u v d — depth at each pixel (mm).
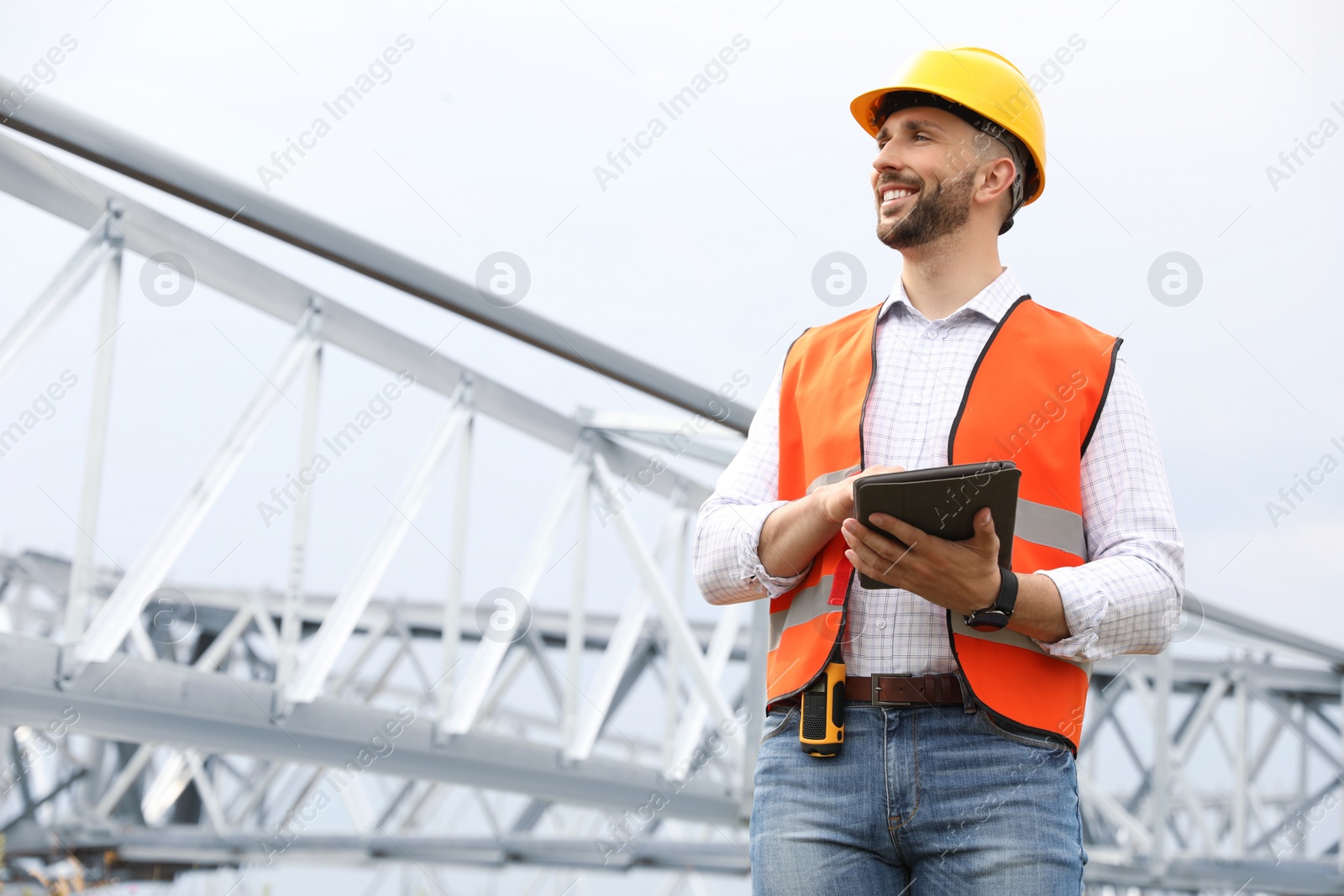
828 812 1931
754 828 2023
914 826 1872
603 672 9547
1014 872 1793
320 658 7090
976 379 2014
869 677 1940
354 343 7227
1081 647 1848
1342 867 16578
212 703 6531
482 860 11703
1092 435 2006
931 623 1920
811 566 2053
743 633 13859
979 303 2102
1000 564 1771
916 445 2023
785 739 2021
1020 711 1850
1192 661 17203
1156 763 14422
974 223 2148
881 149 2195
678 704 10344
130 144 5039
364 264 5785
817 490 1917
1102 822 16312
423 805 12195
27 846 9695
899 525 1710
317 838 10719
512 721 14039
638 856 11844
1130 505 1974
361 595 7312
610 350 6840
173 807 12000
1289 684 17922
